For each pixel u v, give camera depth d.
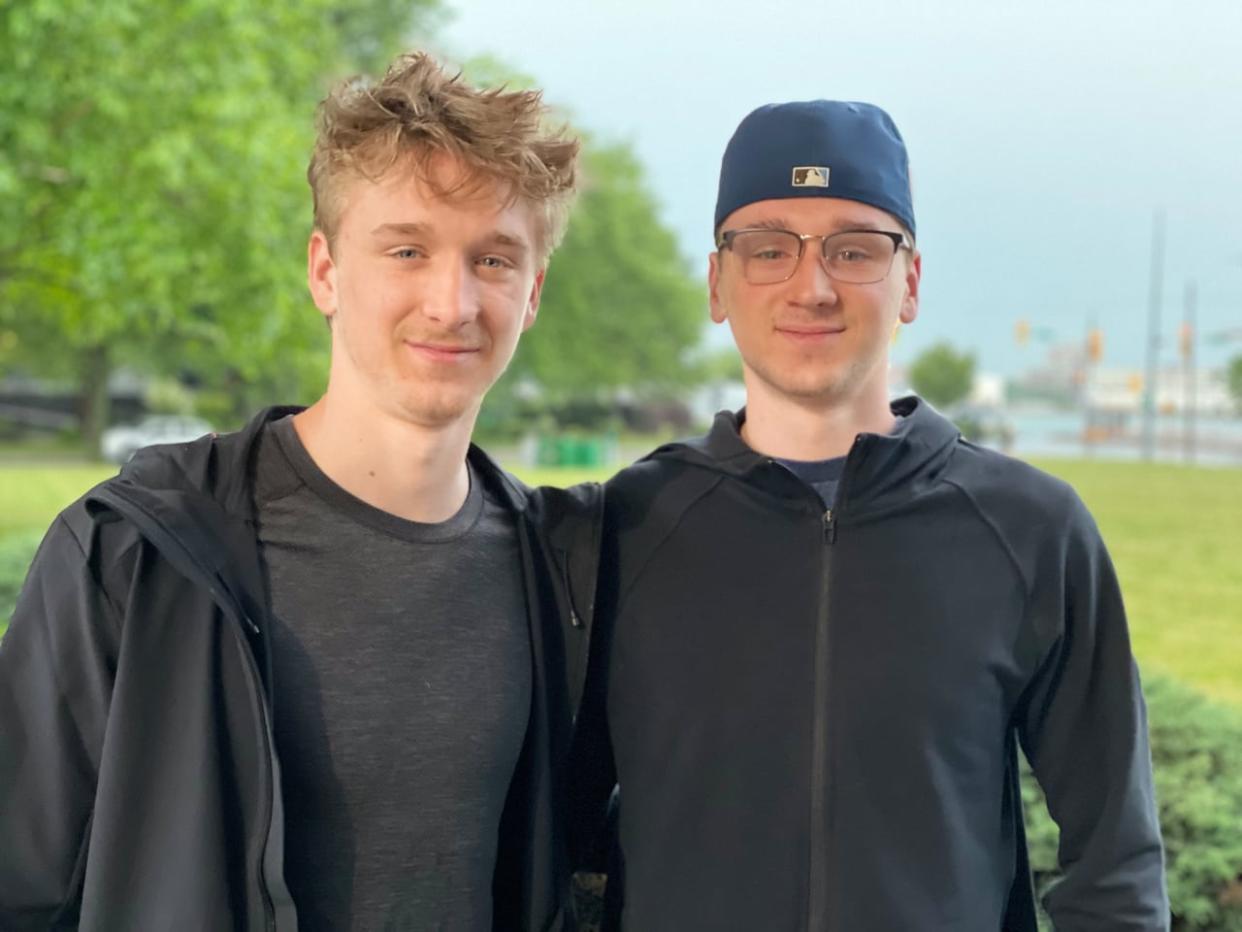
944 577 1.93
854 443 1.93
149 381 43.94
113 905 1.60
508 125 1.76
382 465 1.79
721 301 2.11
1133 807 1.93
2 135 9.88
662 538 2.02
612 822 2.05
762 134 2.03
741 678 1.91
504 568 1.90
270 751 1.61
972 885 1.85
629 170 41.84
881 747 1.85
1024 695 1.99
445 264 1.74
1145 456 22.12
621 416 53.91
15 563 7.24
